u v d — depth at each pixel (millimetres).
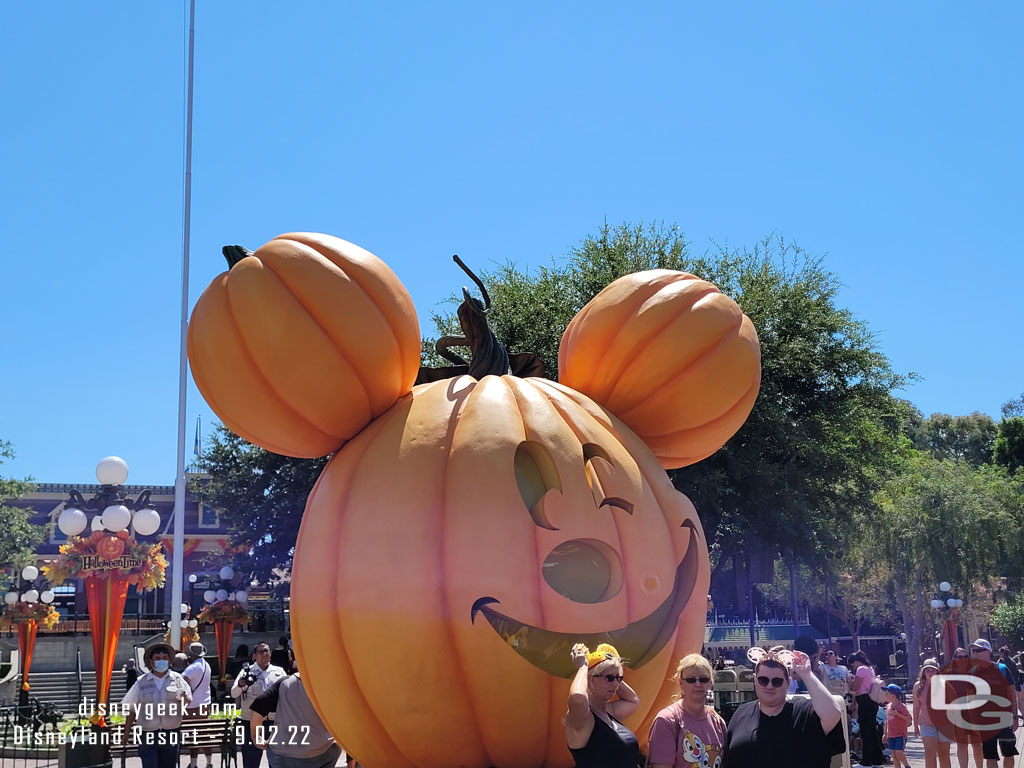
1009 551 39219
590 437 6340
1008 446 53438
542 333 19984
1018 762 11906
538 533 5848
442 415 6293
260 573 37188
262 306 6266
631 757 4883
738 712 5160
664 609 6223
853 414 21578
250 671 10680
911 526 39719
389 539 5863
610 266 20750
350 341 6344
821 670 13734
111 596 16031
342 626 5918
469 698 5746
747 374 7109
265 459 35875
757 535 20734
